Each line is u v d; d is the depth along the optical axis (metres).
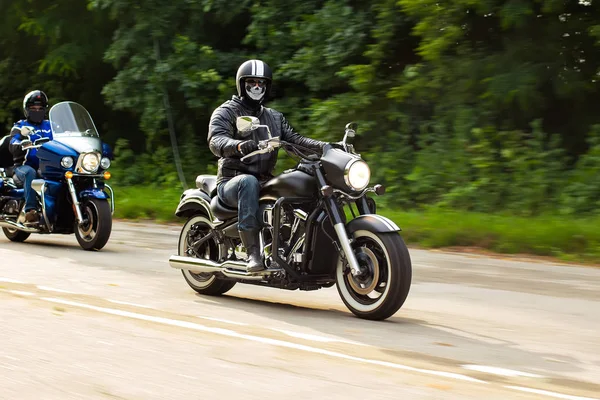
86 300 8.01
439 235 14.07
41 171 12.79
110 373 5.35
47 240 14.04
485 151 17.91
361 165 7.35
